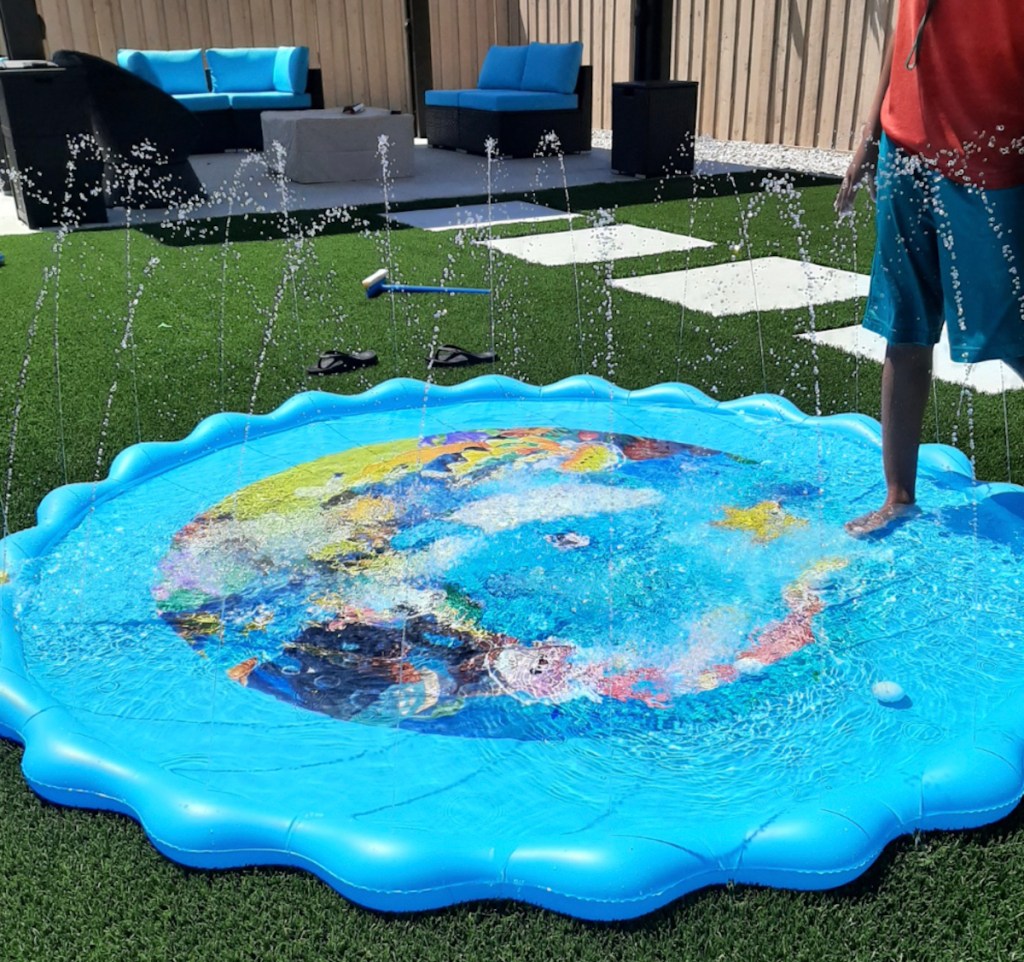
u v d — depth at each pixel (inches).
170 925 54.1
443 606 86.4
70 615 85.2
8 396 139.8
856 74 346.9
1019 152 84.2
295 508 105.5
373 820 60.6
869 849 55.9
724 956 51.4
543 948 52.4
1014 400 129.5
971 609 83.5
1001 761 62.1
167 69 439.5
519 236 245.0
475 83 523.8
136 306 187.3
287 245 239.9
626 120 334.0
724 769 65.4
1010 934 52.0
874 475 110.8
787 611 84.2
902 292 93.0
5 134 268.8
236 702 73.5
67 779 63.4
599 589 88.3
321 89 450.9
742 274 201.0
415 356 156.4
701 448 119.1
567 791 63.4
